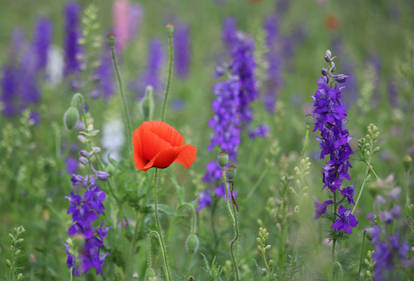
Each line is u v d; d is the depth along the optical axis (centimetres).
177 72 1169
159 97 1010
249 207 522
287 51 1293
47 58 988
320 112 310
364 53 1462
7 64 918
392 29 1623
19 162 614
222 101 470
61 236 475
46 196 534
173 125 745
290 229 375
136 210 391
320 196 371
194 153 302
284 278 332
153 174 388
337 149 312
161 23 1656
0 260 429
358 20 1719
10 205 561
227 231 443
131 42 1362
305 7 1891
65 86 802
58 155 553
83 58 570
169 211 379
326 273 325
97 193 317
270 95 970
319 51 1243
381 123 617
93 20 544
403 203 317
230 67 515
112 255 389
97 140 622
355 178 523
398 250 262
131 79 1084
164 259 317
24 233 486
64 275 421
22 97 841
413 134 526
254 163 641
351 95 939
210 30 1545
